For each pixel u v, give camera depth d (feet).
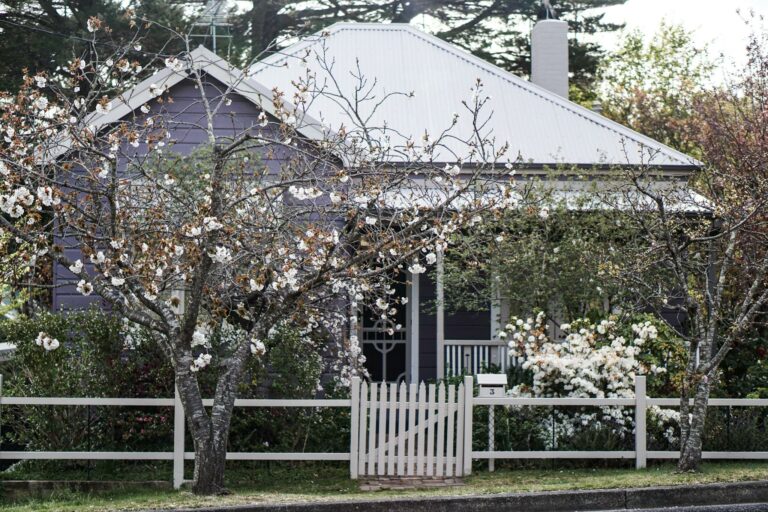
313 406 42.52
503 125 64.18
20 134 36.94
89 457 39.78
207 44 86.28
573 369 43.78
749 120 62.23
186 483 39.73
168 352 37.52
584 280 52.01
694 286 50.98
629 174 49.03
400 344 61.31
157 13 86.28
